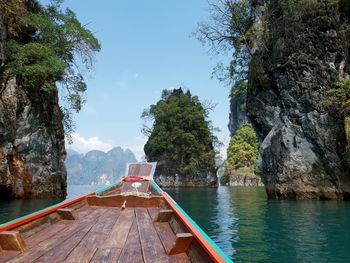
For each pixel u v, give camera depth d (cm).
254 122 2956
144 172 1127
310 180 2300
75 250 389
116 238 454
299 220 1230
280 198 2448
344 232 973
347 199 2156
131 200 778
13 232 383
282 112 2559
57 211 589
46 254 371
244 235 958
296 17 2459
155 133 7225
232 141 8875
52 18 2720
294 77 2433
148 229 514
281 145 2475
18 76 2355
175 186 6775
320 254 723
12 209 1588
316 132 2295
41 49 2220
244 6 3200
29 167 2419
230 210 1658
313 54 2367
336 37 2312
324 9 2364
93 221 584
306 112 2364
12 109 2231
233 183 8131
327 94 2256
